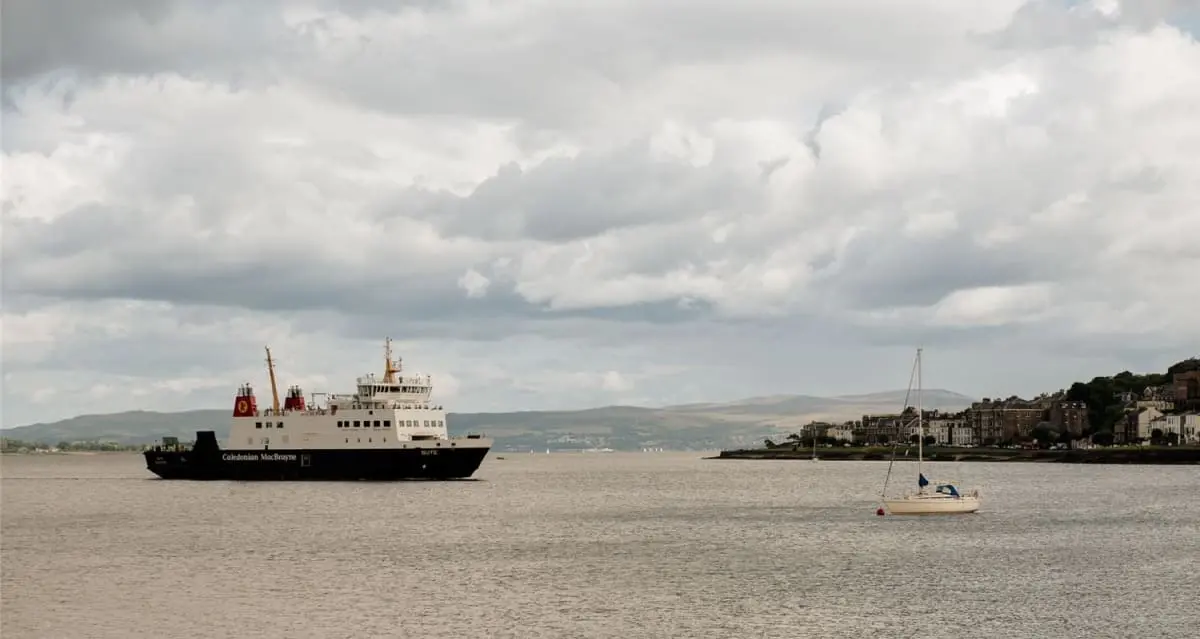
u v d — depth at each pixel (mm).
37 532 166500
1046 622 96000
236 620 98688
